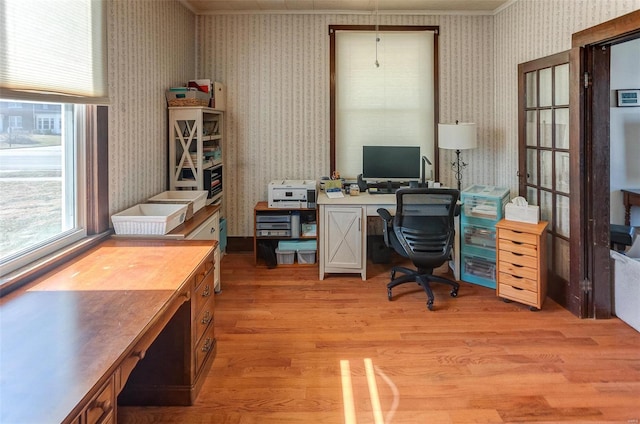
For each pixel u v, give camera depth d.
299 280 3.77
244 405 2.00
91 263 2.02
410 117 4.45
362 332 2.75
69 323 1.35
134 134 2.95
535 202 3.59
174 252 2.21
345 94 4.42
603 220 2.90
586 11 2.87
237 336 2.69
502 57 4.21
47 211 2.10
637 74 3.68
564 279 3.16
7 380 1.03
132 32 2.89
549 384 2.15
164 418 1.91
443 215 3.17
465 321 2.91
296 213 4.15
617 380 2.17
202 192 3.43
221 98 4.22
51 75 1.95
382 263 4.30
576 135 2.89
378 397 2.05
